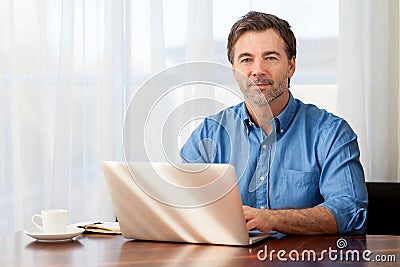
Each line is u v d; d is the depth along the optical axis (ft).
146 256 6.30
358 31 11.46
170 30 12.32
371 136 11.60
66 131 12.41
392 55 11.51
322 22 11.84
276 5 11.96
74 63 12.48
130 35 12.29
